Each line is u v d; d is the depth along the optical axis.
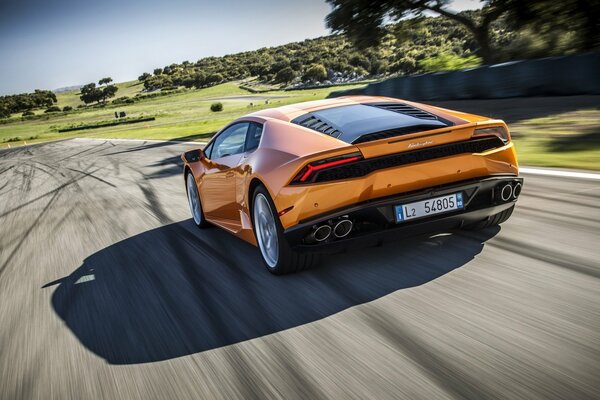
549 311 2.46
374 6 25.58
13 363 2.74
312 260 3.29
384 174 2.90
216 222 4.69
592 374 1.90
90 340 2.88
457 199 3.11
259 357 2.37
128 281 3.90
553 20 22.36
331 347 2.37
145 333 2.85
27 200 10.03
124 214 6.85
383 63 141.88
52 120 152.75
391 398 1.89
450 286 2.89
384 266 3.34
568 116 9.87
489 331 2.32
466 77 15.76
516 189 3.33
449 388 1.91
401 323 2.52
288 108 3.94
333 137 3.15
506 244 3.47
